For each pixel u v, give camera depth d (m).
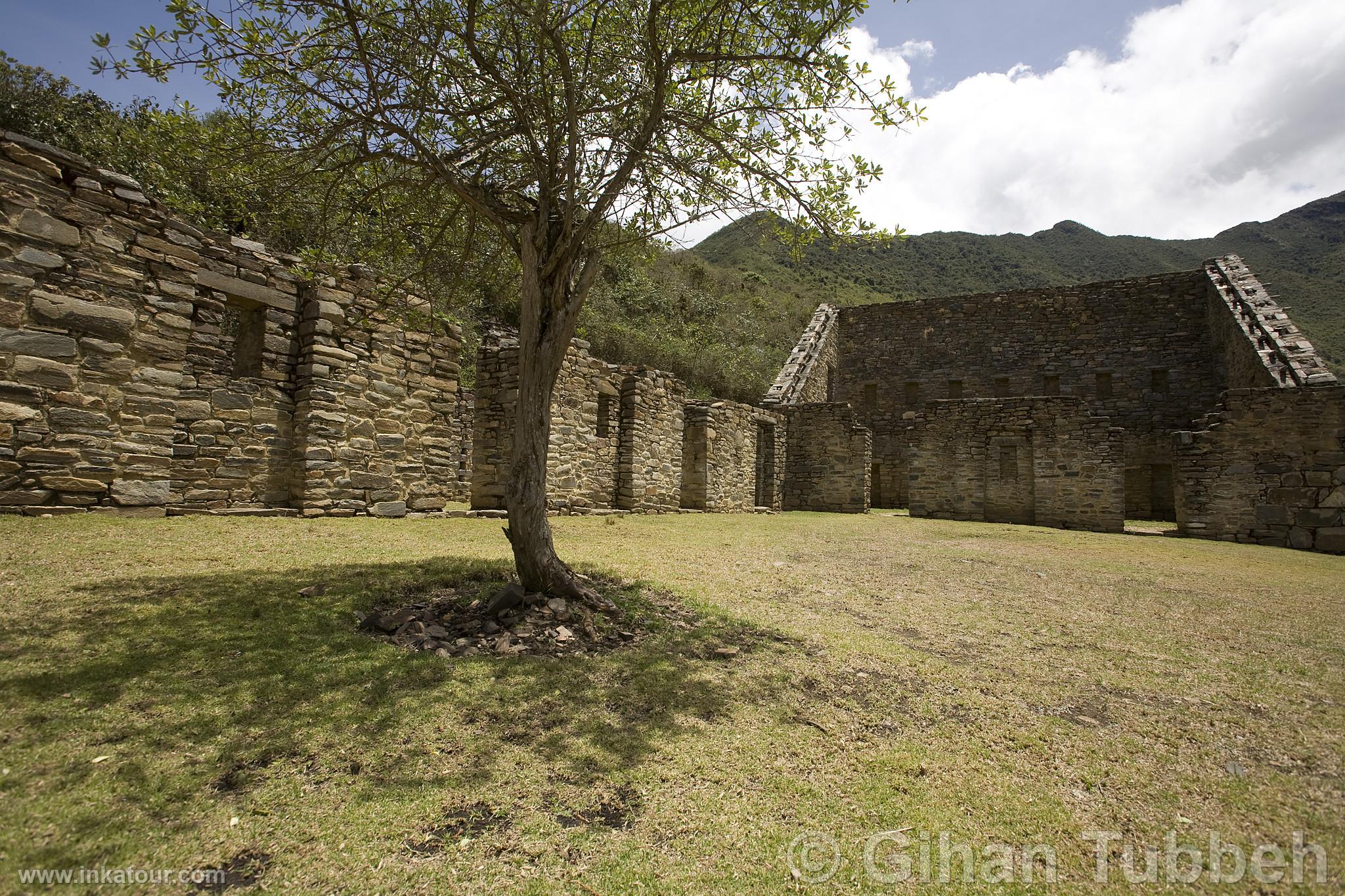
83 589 3.82
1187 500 13.67
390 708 2.76
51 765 2.12
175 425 6.71
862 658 3.93
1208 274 23.78
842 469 19.78
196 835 1.90
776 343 35.78
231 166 4.80
